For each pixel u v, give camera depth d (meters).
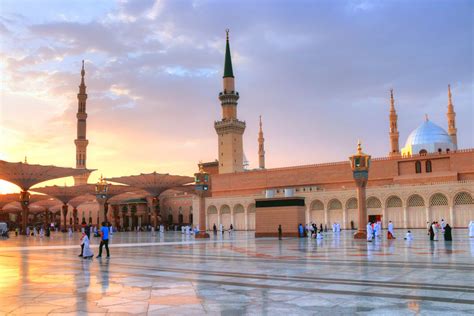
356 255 18.64
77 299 8.95
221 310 7.77
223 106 103.06
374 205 68.50
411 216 64.94
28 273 13.61
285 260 16.88
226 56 104.44
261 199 42.94
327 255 18.98
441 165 70.81
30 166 66.69
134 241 39.00
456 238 33.84
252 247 26.28
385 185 68.75
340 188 78.81
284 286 10.25
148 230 91.81
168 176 79.69
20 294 9.60
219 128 102.06
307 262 15.90
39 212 142.38
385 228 66.19
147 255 21.05
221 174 97.31
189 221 101.88
